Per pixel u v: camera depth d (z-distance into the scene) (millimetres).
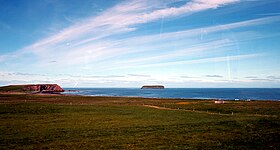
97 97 132750
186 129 34125
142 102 93750
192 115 49969
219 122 39156
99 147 25188
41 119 44031
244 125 35844
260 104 72312
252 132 31250
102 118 45281
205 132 32094
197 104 77188
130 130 33688
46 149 24578
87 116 47969
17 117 46406
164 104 81188
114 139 28531
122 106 67938
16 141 27688
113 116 48062
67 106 63375
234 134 30500
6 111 53438
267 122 37469
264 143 26250
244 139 27938
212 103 79375
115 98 123625
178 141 27484
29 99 109000
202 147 25125
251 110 58219
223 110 60469
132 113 53031
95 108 61469
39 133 31734
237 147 25000
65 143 26766
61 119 44000
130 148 24781
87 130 33719
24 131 33000
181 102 88750
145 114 51438
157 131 33031
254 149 24281
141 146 25547
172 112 55406
